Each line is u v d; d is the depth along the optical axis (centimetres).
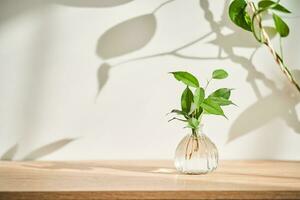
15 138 113
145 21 113
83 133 113
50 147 113
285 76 115
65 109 113
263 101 115
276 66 115
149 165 108
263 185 92
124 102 114
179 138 114
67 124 113
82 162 110
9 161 112
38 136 113
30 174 99
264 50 114
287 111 115
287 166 108
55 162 110
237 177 97
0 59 112
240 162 112
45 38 113
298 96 115
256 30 114
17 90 112
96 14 113
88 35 113
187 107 100
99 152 114
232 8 107
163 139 114
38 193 87
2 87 112
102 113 113
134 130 114
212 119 114
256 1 114
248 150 115
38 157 113
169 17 114
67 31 113
